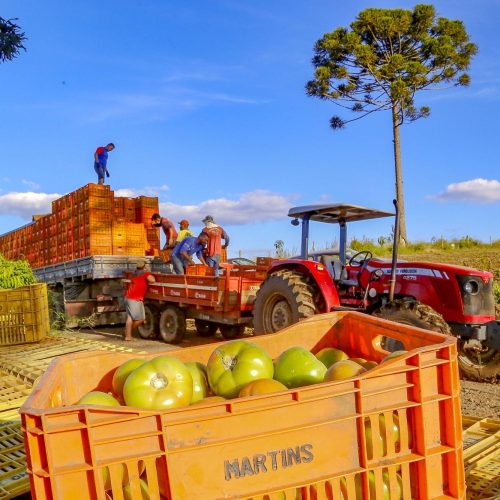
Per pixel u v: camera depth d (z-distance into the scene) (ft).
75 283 44.62
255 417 6.02
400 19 90.43
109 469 5.55
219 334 39.63
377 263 24.90
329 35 93.66
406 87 87.40
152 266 43.70
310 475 6.16
